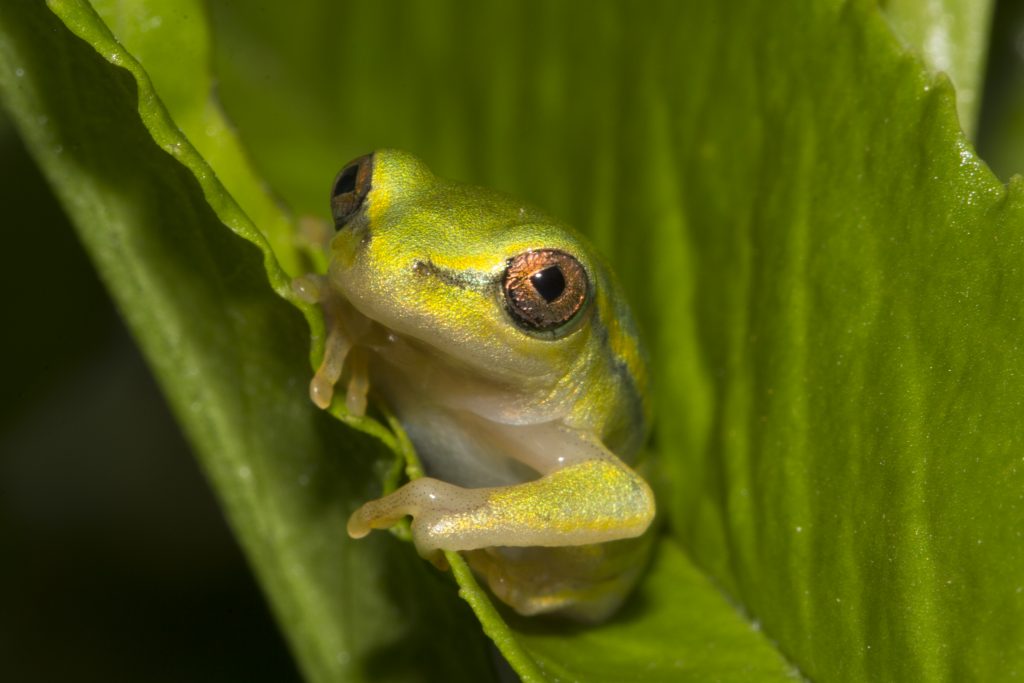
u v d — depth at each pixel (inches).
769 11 4.7
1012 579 4.3
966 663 4.3
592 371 4.9
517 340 4.8
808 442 4.6
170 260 4.5
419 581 4.6
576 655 4.7
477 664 4.6
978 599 4.3
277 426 4.6
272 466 4.6
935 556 4.4
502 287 4.7
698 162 4.9
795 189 4.7
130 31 4.6
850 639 4.6
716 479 4.9
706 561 4.9
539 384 4.9
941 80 4.5
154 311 4.5
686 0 4.9
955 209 4.4
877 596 4.5
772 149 4.7
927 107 4.5
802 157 4.7
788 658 4.7
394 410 4.9
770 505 4.7
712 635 4.8
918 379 4.4
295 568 4.7
